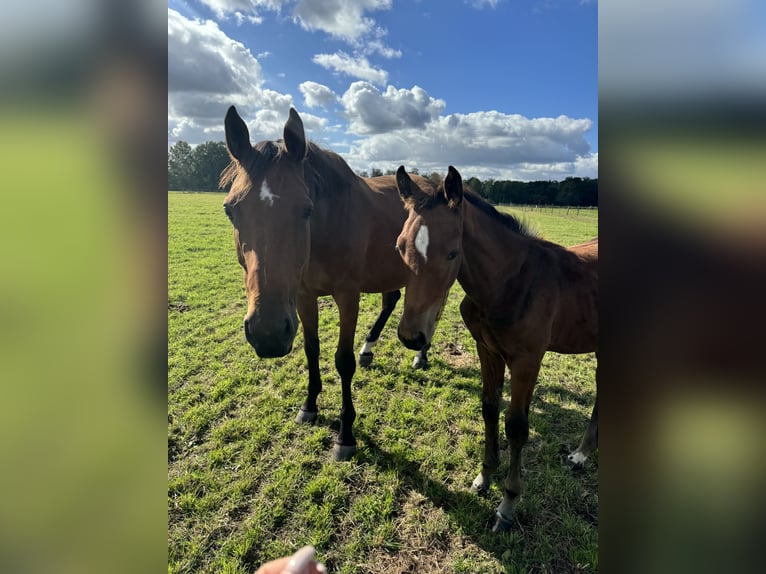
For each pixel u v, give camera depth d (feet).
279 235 8.07
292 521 8.93
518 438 8.47
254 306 7.92
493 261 8.33
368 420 12.46
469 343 19.36
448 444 11.53
